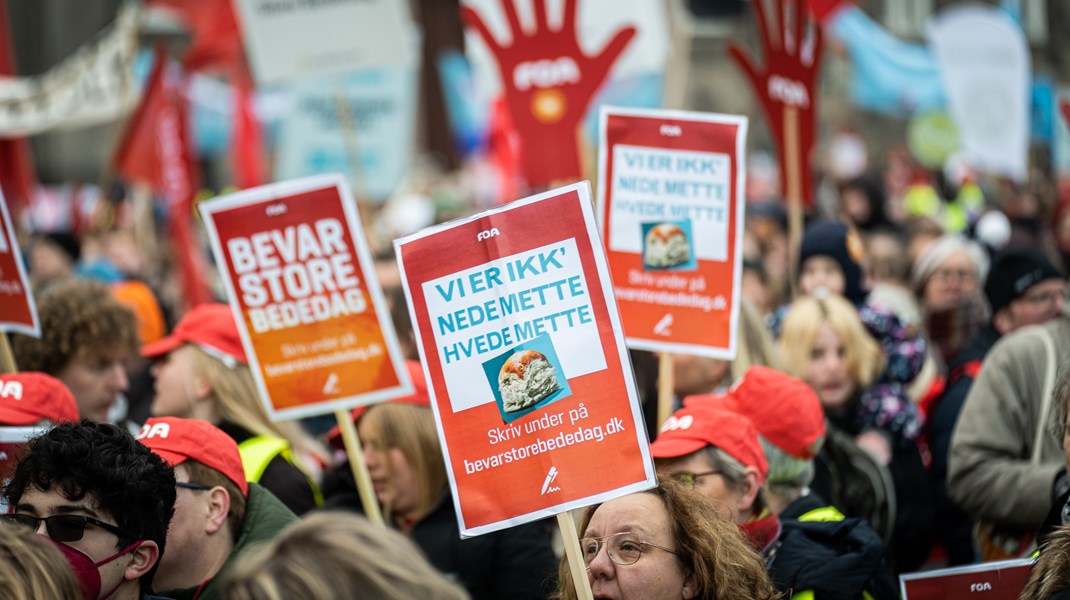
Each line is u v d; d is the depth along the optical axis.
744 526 7.32
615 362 6.45
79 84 18.59
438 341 6.66
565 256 6.52
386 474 8.79
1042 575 5.86
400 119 20.41
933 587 6.98
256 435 9.07
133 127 17.67
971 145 19.98
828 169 30.08
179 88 18.66
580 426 6.46
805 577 7.12
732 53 11.74
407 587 4.17
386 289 11.23
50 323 9.05
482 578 8.48
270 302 8.59
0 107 17.86
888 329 11.47
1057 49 40.75
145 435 7.09
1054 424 7.28
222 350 9.21
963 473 9.33
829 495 9.42
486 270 6.61
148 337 13.48
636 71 17.06
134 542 5.93
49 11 50.94
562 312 6.52
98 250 20.45
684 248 8.83
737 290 8.75
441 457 8.83
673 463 7.32
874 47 32.47
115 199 26.02
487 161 35.59
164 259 20.45
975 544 9.95
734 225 8.79
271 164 29.11
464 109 37.22
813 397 8.08
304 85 20.33
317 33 13.88
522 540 8.51
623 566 6.18
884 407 10.65
